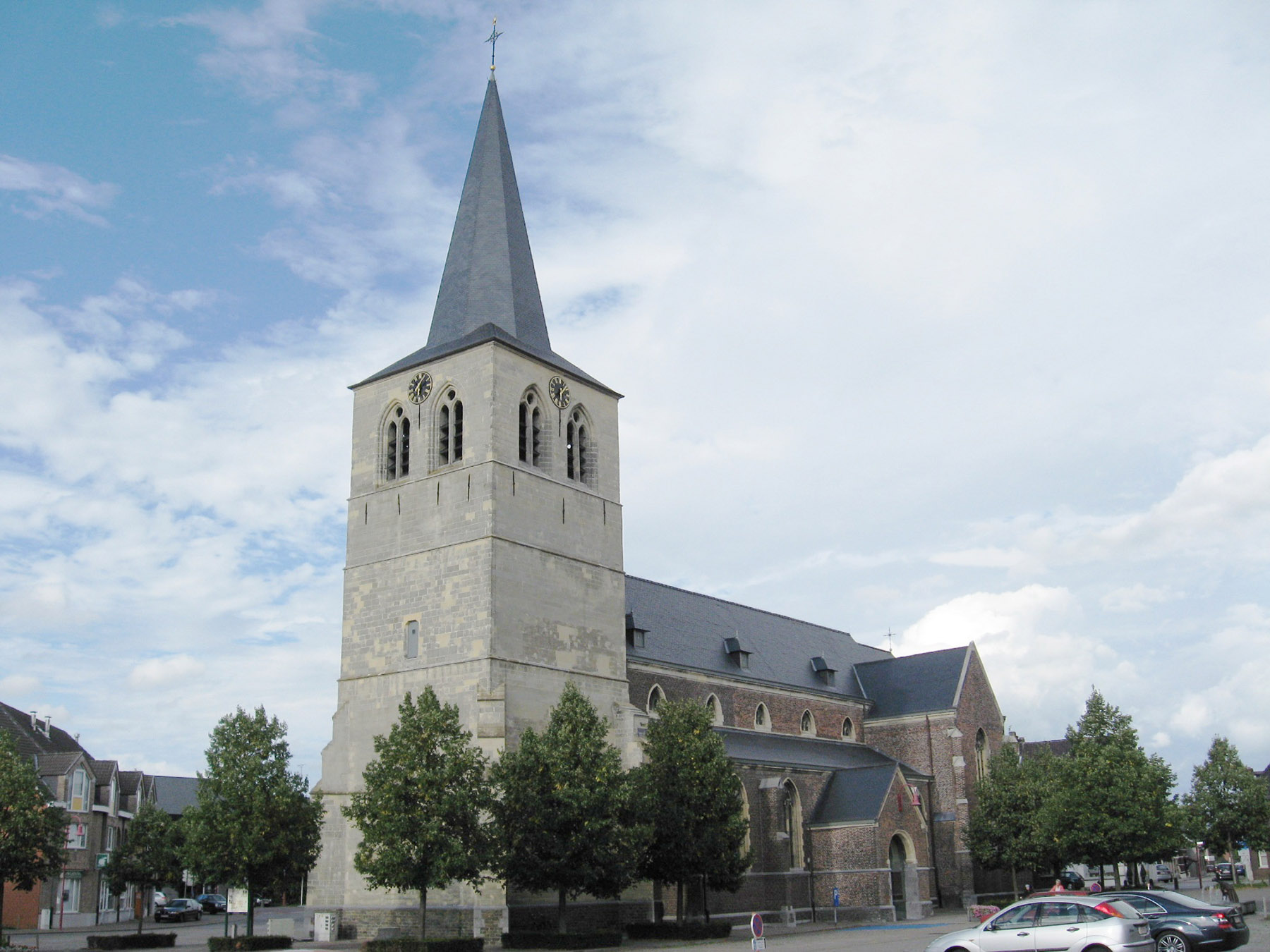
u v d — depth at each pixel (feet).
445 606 189.06
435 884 151.12
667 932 177.17
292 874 175.83
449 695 184.03
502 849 158.30
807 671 296.10
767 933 202.08
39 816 168.45
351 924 183.73
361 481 208.74
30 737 313.53
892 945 153.38
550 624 194.59
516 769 161.68
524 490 196.03
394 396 209.46
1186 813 237.66
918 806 252.83
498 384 196.24
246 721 172.96
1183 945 127.24
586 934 159.22
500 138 230.48
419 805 152.15
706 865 180.65
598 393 220.23
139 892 242.99
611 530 214.28
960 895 274.77
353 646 200.54
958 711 293.02
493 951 159.74
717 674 253.44
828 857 240.94
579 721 167.12
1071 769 238.48
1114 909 105.81
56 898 281.33
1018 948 107.24
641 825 166.09
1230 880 380.37
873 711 305.32
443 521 193.67
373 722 193.26
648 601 256.32
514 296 212.84
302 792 175.52
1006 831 263.90
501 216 220.43
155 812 245.86
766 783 238.89
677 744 186.50
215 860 165.58
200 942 213.66
